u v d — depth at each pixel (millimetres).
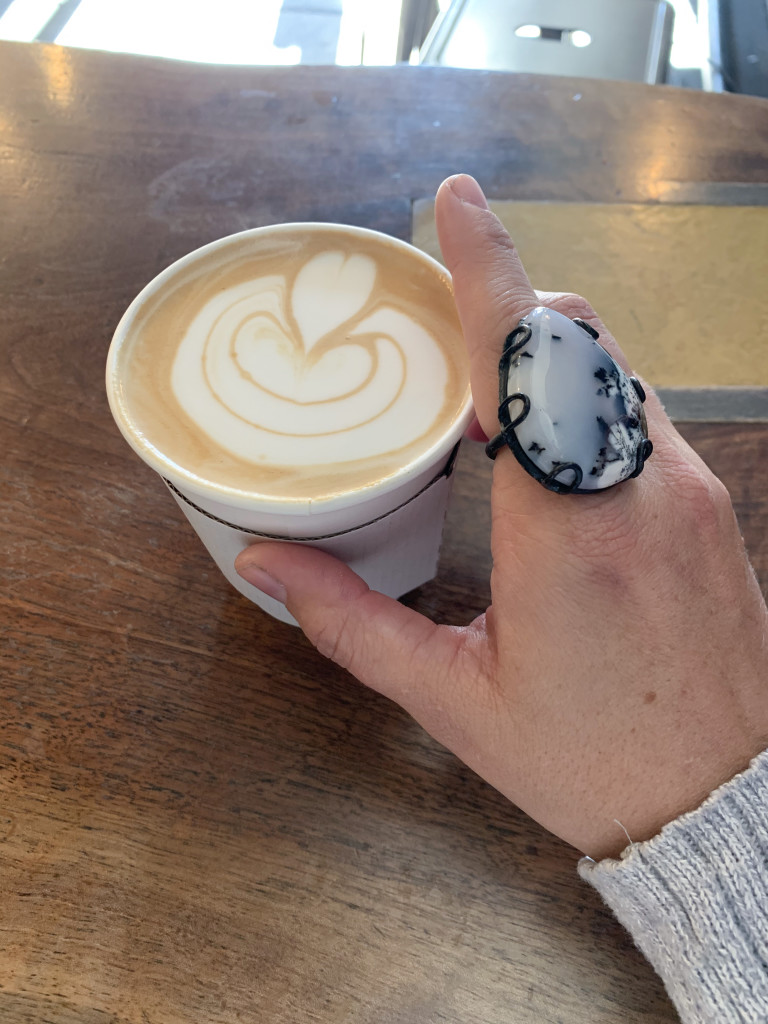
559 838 184
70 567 222
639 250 292
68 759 193
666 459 181
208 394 189
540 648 161
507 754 166
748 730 161
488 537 233
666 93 344
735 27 538
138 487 237
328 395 190
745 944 146
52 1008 165
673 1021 165
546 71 438
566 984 168
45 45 352
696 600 165
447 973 169
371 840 184
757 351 266
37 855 181
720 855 151
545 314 163
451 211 182
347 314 204
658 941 156
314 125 329
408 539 193
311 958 170
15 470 239
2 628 211
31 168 312
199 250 211
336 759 194
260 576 175
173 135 325
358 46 720
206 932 173
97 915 175
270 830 185
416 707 174
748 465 241
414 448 179
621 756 161
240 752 195
